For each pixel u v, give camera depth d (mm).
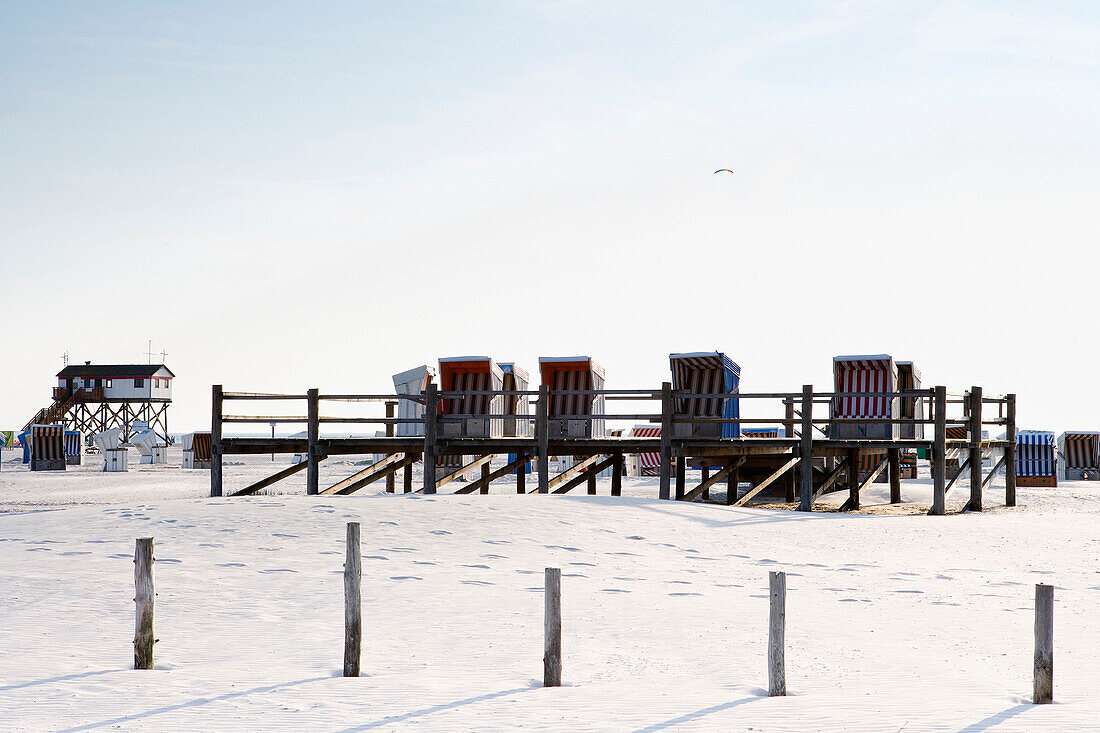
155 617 11492
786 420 25625
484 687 8844
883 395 23578
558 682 8930
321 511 18625
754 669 9531
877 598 13375
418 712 8023
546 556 16094
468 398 25969
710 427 24250
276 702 8289
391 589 13328
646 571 15211
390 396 24500
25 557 14891
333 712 8008
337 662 9734
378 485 36938
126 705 8141
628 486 36031
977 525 20766
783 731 7449
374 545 16250
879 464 33719
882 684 8953
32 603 12000
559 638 8984
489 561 15531
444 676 9227
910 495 33312
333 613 11930
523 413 29156
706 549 17375
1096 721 7621
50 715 7820
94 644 10258
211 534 16719
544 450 23578
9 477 48750
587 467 27703
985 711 7953
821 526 20125
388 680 9055
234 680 9008
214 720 7762
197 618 11531
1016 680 9109
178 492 36781
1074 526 21000
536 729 7551
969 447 26516
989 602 13195
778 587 8625
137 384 94312
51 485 41656
